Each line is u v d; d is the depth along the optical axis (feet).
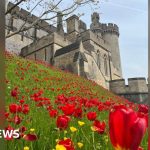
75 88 72.33
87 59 206.39
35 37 279.69
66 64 207.00
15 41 251.60
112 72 278.05
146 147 12.41
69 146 6.97
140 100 238.68
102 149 12.03
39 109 26.32
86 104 24.02
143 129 2.72
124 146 2.71
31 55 243.81
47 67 108.88
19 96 36.96
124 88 245.65
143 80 244.83
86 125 16.17
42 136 12.39
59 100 26.30
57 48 226.58
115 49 323.16
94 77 208.95
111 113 2.85
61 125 10.98
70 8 27.17
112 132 2.77
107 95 100.01
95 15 324.80
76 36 273.13
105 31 325.21
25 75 69.00
